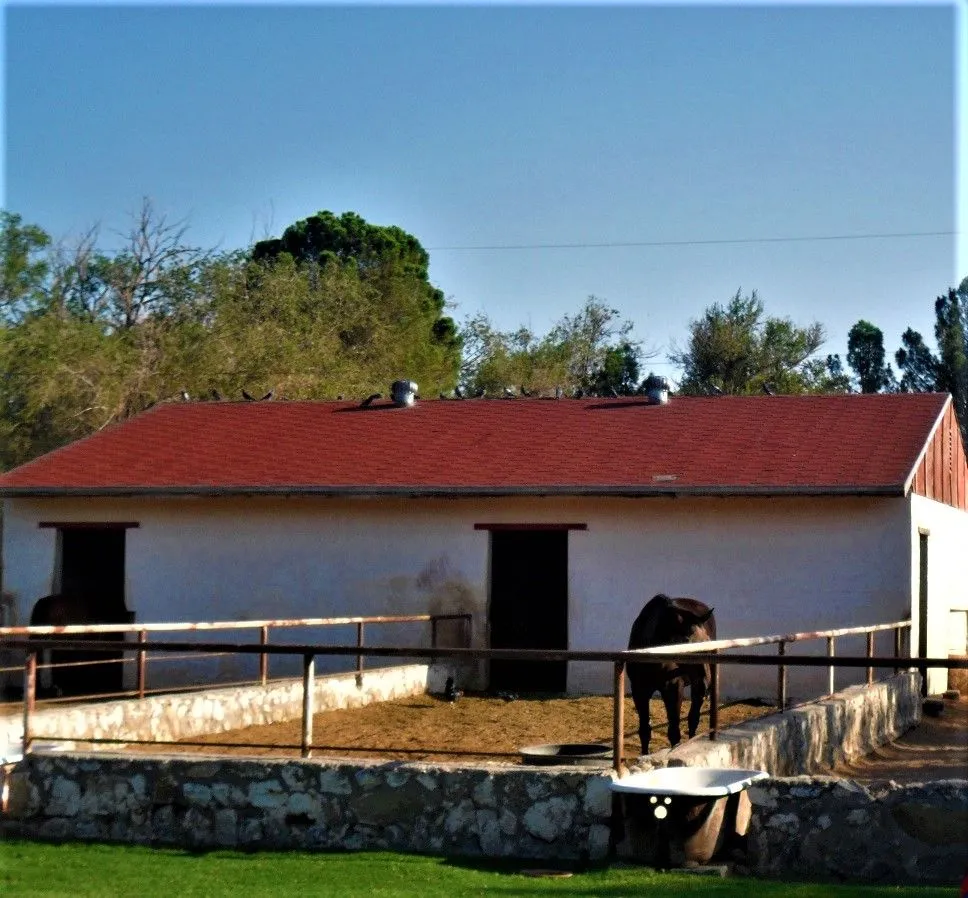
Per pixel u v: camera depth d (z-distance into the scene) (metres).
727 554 19.94
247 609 21.88
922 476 20.92
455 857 9.11
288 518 21.86
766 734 11.66
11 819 10.05
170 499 22.28
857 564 19.39
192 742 13.62
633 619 20.20
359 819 9.43
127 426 25.95
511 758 13.20
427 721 16.31
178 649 10.30
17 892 8.11
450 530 21.14
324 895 7.99
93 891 8.14
